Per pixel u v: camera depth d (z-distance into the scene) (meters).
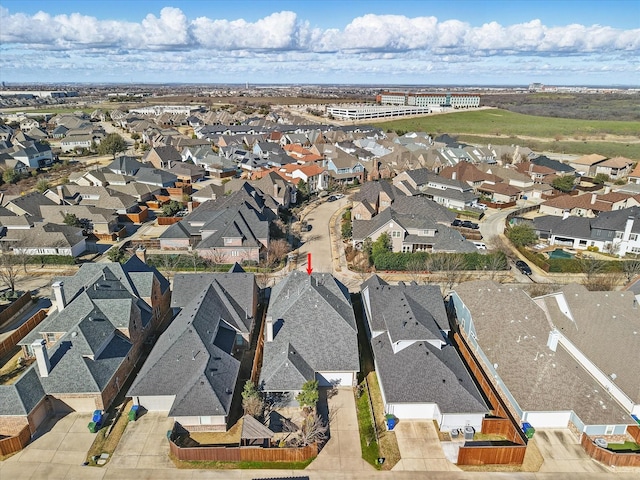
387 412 37.84
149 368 38.81
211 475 32.81
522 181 113.56
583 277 67.38
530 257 72.62
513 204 105.50
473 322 47.88
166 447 35.06
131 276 50.06
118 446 35.03
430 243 73.00
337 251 75.69
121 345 42.72
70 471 32.78
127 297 47.94
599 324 46.53
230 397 37.34
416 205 85.25
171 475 32.75
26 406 35.09
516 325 45.78
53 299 48.59
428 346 42.16
